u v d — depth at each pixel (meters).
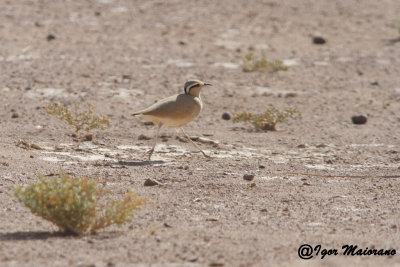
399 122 29.83
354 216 14.38
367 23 54.94
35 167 18.59
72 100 30.88
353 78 39.53
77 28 47.25
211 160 21.14
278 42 47.72
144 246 11.41
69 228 12.28
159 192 16.44
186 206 15.06
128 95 32.59
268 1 60.44
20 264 10.20
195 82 21.70
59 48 41.91
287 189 17.25
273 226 13.27
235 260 10.62
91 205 12.24
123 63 39.50
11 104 29.52
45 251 10.95
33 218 13.59
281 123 29.11
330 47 47.41
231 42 46.78
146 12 53.81
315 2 61.66
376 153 23.30
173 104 20.83
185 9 55.75
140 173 18.67
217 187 17.19
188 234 12.37
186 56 42.28
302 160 21.67
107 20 50.28
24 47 41.47
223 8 56.97
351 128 28.33
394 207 15.34
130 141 24.02
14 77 34.75
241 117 27.59
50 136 23.86
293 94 34.59
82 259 10.52
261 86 36.41
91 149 22.19
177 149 23.00
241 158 21.67
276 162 21.14
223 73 38.84
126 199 12.73
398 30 51.94
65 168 18.77
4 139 22.59
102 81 35.12
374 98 35.03
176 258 10.68
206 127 27.52
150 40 45.66
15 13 49.97
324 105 32.97
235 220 13.80
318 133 27.09
